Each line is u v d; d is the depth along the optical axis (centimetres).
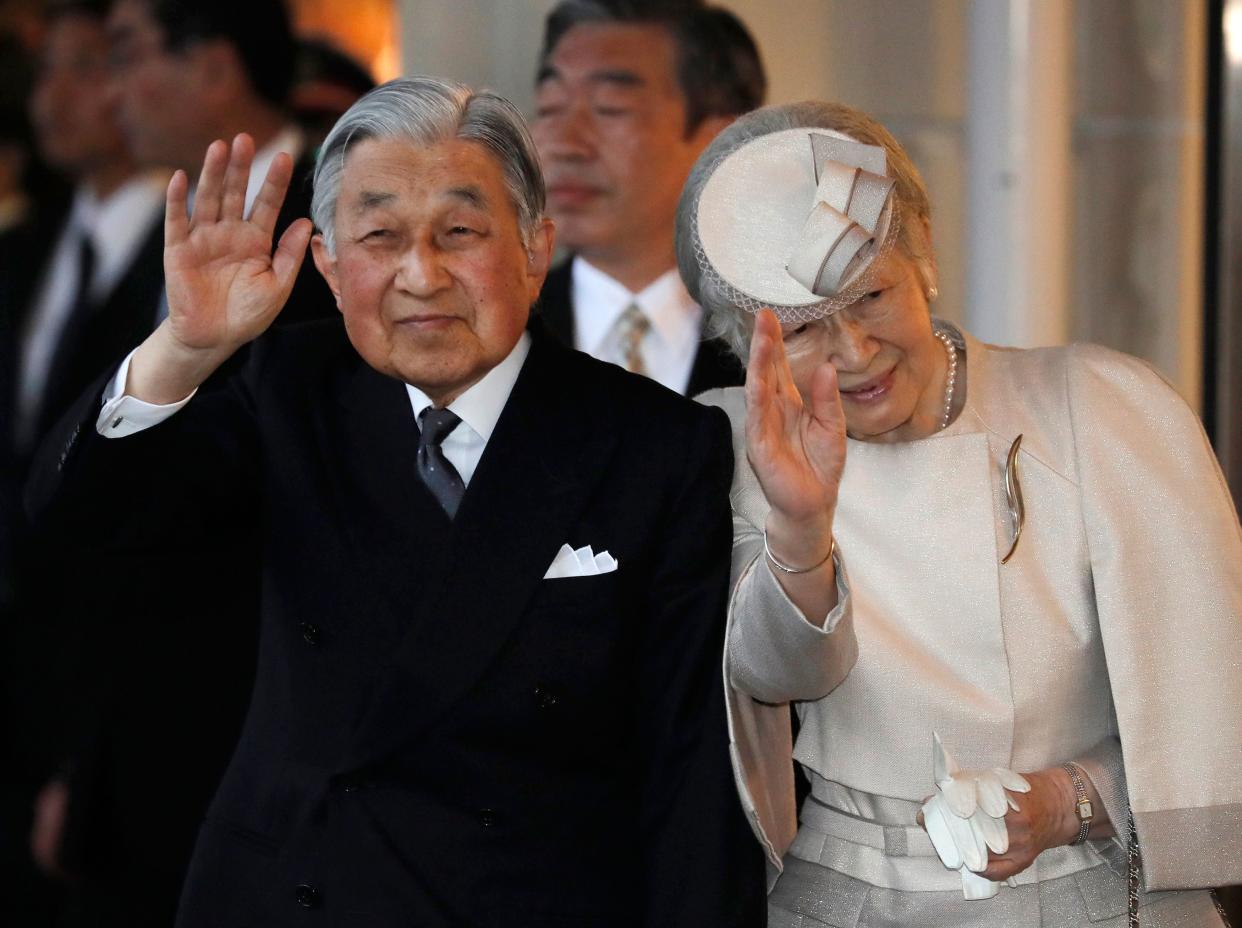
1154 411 905
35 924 1270
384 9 1480
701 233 870
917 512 903
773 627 805
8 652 1230
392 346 802
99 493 839
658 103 1356
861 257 824
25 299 1214
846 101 1728
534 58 1573
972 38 1717
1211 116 1659
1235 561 883
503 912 817
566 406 866
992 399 922
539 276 848
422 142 791
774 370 788
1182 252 1839
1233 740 862
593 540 838
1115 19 1802
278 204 823
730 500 916
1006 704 881
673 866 837
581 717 836
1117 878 896
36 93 1217
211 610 1226
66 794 1241
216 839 866
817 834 929
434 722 820
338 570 843
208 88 1218
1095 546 884
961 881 878
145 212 1220
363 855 820
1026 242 1703
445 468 858
